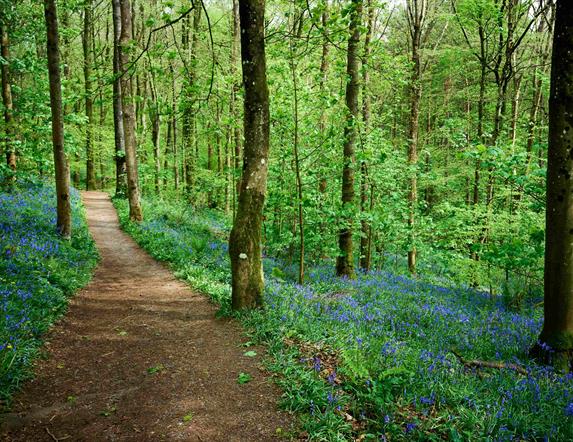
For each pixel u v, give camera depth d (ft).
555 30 20.25
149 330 24.30
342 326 24.35
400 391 16.17
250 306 25.99
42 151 56.90
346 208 39.73
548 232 21.36
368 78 52.06
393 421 14.12
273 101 37.04
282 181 45.29
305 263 51.62
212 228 69.87
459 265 42.70
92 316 26.32
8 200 46.85
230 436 14.15
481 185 52.80
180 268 39.55
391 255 78.54
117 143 85.40
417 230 52.85
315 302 29.27
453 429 13.48
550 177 21.01
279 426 14.64
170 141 101.40
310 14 24.94
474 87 77.51
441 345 23.38
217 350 21.30
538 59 64.13
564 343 21.15
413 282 45.96
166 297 31.45
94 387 17.48
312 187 45.78
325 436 13.65
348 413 15.06
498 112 50.26
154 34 78.95
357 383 16.40
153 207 77.30
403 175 50.49
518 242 31.96
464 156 27.22
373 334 23.95
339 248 43.73
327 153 41.42
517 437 14.01
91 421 15.01
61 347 21.22
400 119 92.27
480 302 38.47
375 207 42.93
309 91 35.63
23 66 52.49
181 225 65.36
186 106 28.07
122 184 86.02
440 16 53.57
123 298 30.71
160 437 14.12
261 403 16.15
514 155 26.45
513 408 15.65
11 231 35.17
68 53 86.07
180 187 85.61
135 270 39.83
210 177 74.13
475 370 20.07
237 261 25.73
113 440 13.93
